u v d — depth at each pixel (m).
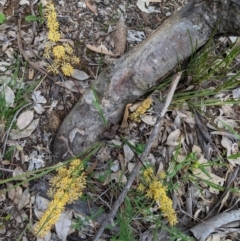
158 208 0.46
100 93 0.45
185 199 0.47
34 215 0.44
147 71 0.44
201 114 0.51
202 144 0.50
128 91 0.45
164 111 0.40
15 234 0.43
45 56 0.48
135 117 0.47
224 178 0.49
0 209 0.43
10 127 0.45
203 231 0.46
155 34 0.44
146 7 0.55
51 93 0.48
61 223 0.43
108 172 0.45
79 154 0.44
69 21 0.52
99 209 0.44
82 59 0.50
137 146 0.47
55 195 0.42
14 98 0.46
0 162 0.45
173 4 0.56
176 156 0.46
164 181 0.46
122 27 0.52
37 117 0.47
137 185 0.46
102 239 0.44
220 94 0.52
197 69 0.49
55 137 0.46
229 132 0.51
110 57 0.51
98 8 0.53
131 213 0.44
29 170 0.45
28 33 0.50
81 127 0.45
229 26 0.42
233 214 0.48
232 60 0.52
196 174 0.48
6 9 0.51
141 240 0.45
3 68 0.48
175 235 0.44
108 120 0.46
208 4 0.42
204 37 0.44
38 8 0.52
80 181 0.43
